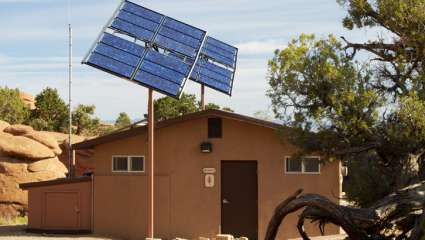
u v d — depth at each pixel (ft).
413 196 45.65
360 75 50.60
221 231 67.31
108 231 68.49
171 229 67.51
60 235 66.90
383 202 46.03
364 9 52.49
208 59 88.74
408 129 48.11
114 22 67.46
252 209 67.26
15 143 99.35
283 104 51.96
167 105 128.88
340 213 46.52
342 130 50.78
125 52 62.95
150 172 61.72
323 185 66.39
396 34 52.13
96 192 69.05
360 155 53.78
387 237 46.80
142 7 72.54
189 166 68.08
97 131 170.81
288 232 66.23
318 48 51.13
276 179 67.05
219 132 67.97
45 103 167.53
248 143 67.56
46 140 109.19
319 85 50.06
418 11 49.34
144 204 68.33
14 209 95.25
